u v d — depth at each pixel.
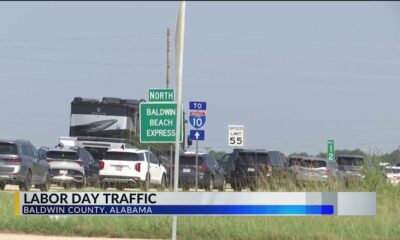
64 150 101.56
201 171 105.75
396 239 47.09
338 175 64.56
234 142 98.25
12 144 84.81
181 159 107.25
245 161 105.94
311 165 99.06
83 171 101.69
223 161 130.88
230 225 48.34
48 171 94.38
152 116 42.47
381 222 49.31
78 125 120.38
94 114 120.50
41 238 47.78
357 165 75.19
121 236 49.03
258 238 47.00
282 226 48.34
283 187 62.38
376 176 63.00
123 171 95.88
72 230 49.88
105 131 120.19
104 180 96.31
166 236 48.44
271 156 106.06
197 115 91.50
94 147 119.94
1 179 83.00
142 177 95.81
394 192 61.44
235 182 105.44
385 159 66.88
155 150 126.31
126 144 120.38
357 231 47.75
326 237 46.75
